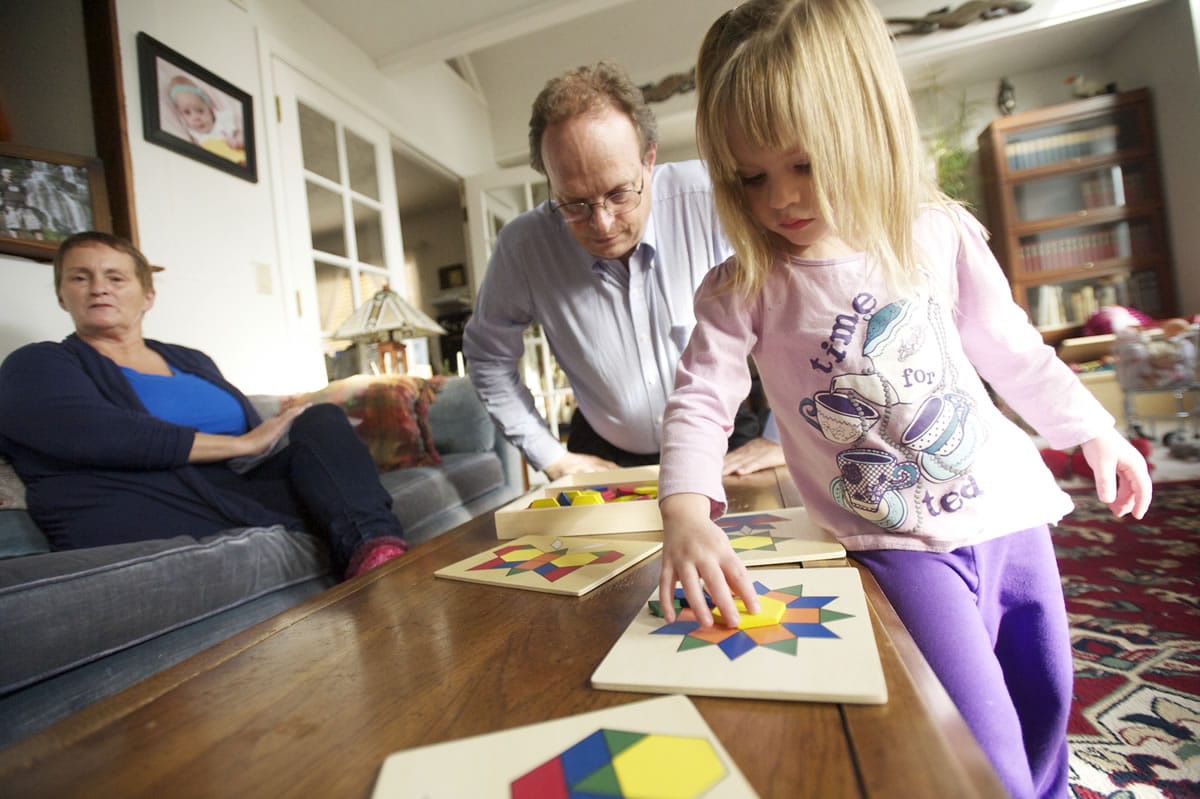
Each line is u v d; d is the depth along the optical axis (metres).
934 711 0.32
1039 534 0.72
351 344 2.85
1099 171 4.07
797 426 0.74
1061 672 0.68
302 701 0.40
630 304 1.25
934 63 4.07
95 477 1.17
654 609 0.49
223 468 1.36
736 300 0.72
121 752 0.35
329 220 2.86
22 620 0.78
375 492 1.31
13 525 1.10
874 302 0.68
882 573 0.64
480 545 0.81
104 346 1.42
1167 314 3.98
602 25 4.23
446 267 5.14
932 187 0.75
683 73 4.09
